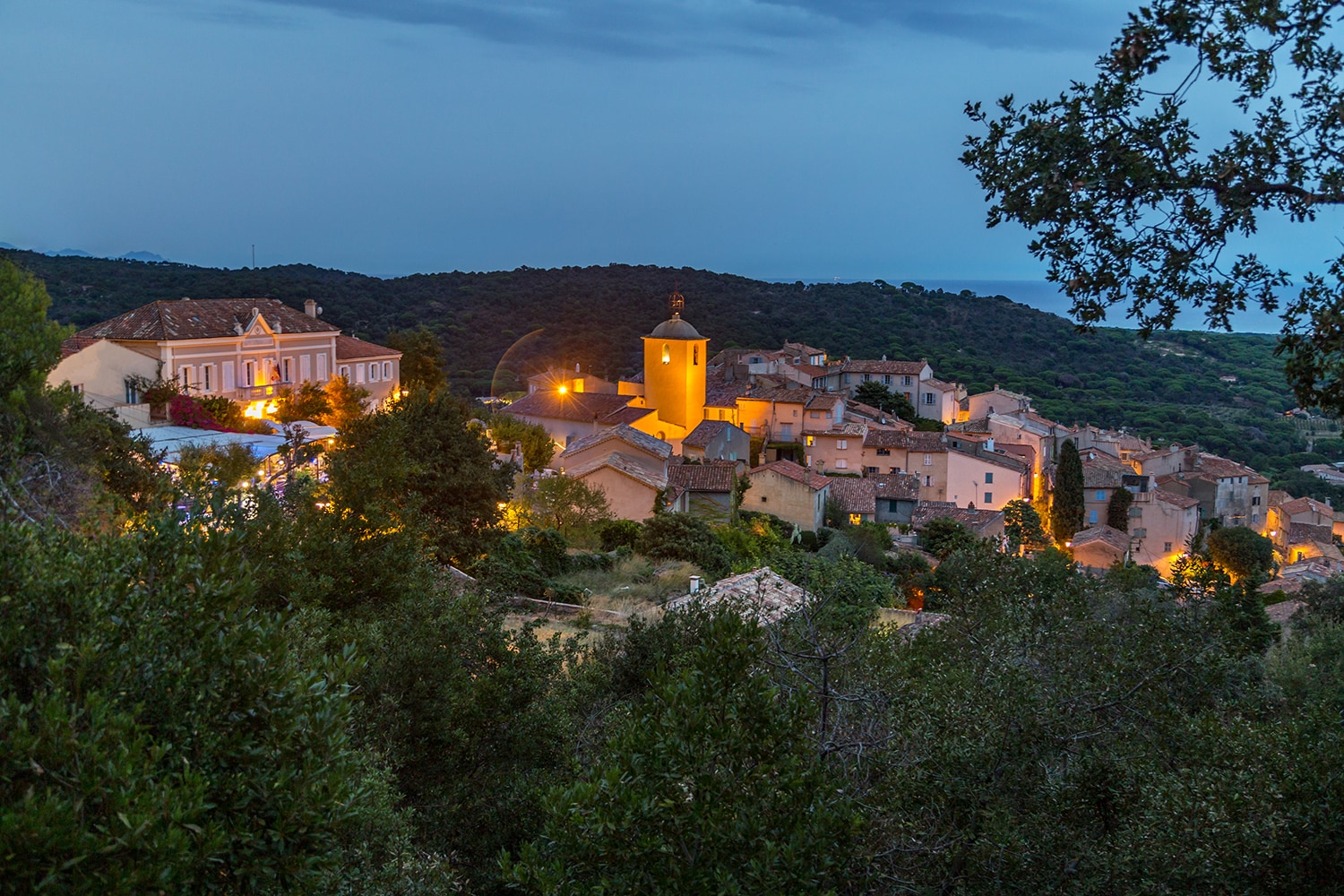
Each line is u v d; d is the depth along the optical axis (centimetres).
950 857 844
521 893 1095
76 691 591
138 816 513
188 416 4100
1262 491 8475
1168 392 13175
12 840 480
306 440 3284
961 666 1093
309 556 1616
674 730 746
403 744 1203
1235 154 768
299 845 633
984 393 10469
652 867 712
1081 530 6919
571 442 6975
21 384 1822
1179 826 832
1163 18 758
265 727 661
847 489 6712
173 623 681
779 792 741
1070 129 787
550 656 1467
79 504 1630
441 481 3081
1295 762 867
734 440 7506
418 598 1432
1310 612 3100
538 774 1264
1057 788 884
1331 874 816
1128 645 1033
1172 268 770
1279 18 728
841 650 1009
